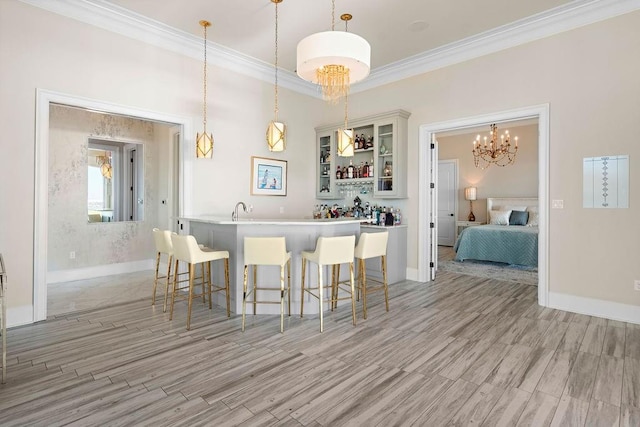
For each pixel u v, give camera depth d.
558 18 3.68
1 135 3.11
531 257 5.91
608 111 3.46
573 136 3.66
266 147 5.37
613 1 3.37
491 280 5.14
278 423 1.82
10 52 3.14
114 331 3.09
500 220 7.58
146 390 2.13
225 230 3.72
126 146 5.80
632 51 3.32
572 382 2.24
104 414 1.89
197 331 3.10
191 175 4.47
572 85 3.66
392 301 4.08
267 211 5.41
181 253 3.31
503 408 1.96
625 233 3.38
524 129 7.93
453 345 2.82
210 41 4.39
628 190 3.36
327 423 1.83
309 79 2.99
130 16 3.76
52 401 2.01
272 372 2.37
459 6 3.56
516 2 3.48
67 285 4.78
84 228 5.25
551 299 3.81
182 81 4.35
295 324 3.30
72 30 3.49
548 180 3.82
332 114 6.15
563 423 1.83
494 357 2.60
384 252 3.70
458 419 1.86
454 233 8.91
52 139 4.95
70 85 3.48
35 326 3.21
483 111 4.34
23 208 3.24
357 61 2.56
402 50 4.61
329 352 2.68
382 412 1.92
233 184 4.94
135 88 3.94
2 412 1.89
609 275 3.47
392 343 2.86
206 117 4.61
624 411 1.92
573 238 3.67
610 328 3.19
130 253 5.77
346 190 6.05
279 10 3.66
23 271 3.25
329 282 3.76
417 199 5.07
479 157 8.56
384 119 5.11
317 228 3.68
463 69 4.52
